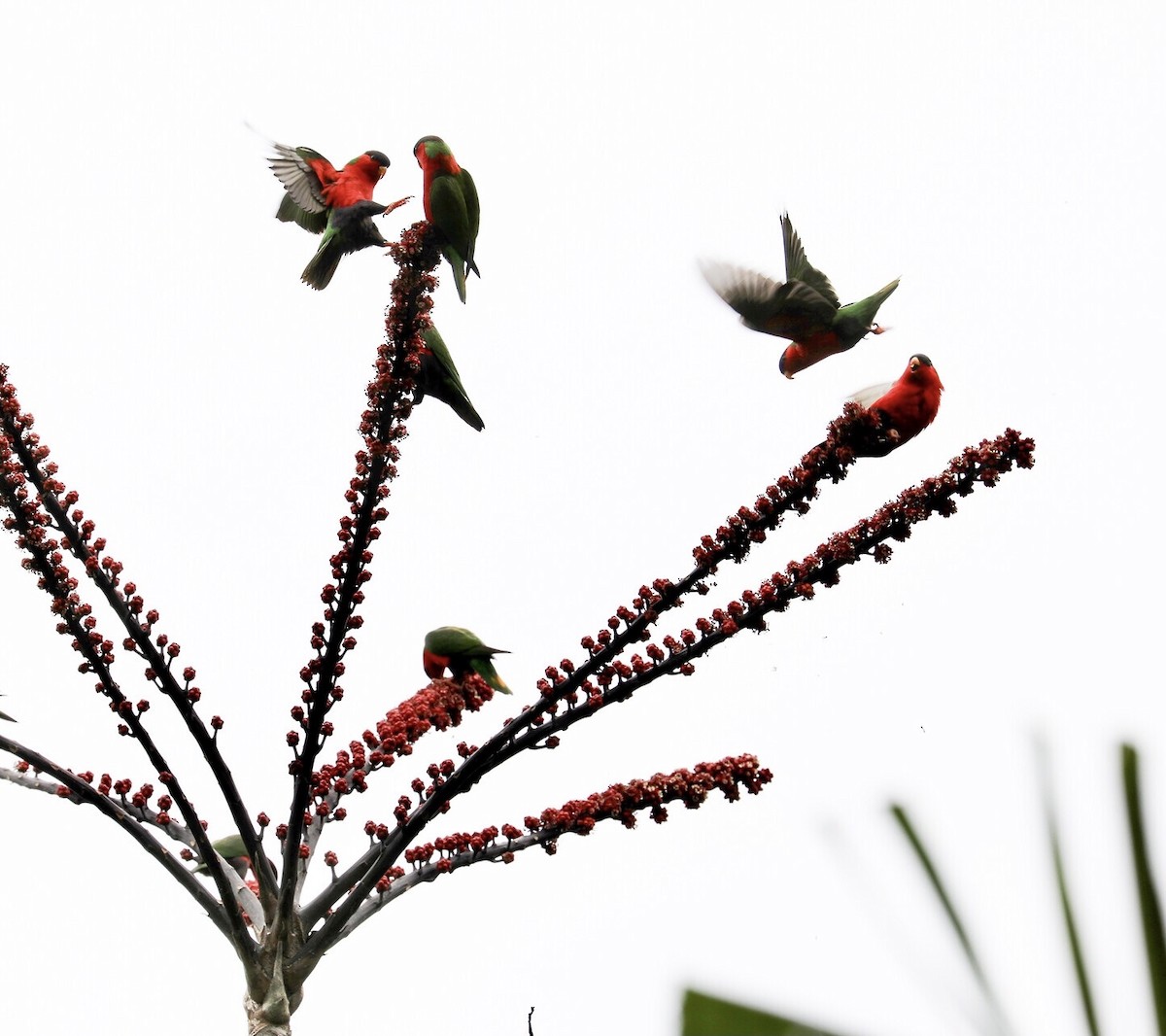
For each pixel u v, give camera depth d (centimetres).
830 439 1169
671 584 1182
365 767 1327
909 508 1133
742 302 1498
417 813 1221
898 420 1170
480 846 1234
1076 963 437
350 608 1198
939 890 470
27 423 1190
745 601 1162
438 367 1449
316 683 1209
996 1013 438
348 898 1202
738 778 1195
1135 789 454
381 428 1204
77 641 1195
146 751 1209
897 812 487
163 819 1285
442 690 1484
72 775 1226
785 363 1538
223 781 1221
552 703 1209
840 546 1140
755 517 1167
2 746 1207
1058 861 451
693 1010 488
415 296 1204
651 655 1194
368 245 1549
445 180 1433
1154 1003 437
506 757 1218
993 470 1124
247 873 1416
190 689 1213
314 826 1300
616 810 1196
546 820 1223
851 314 1488
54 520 1196
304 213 1622
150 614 1205
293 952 1203
